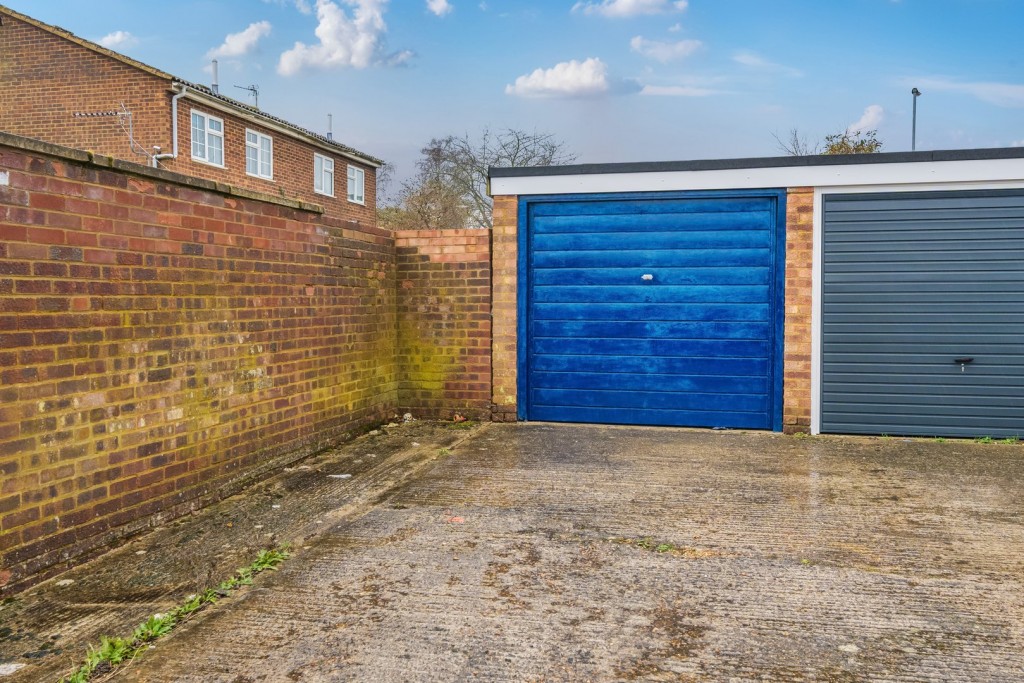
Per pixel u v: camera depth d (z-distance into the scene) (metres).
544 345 7.57
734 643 2.77
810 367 6.90
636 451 6.16
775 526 4.13
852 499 4.67
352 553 3.77
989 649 2.70
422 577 3.44
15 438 3.30
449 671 2.58
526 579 3.40
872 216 6.73
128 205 4.03
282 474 5.46
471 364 7.70
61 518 3.57
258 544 3.93
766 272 7.03
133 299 4.07
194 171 17.95
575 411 7.54
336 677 2.54
